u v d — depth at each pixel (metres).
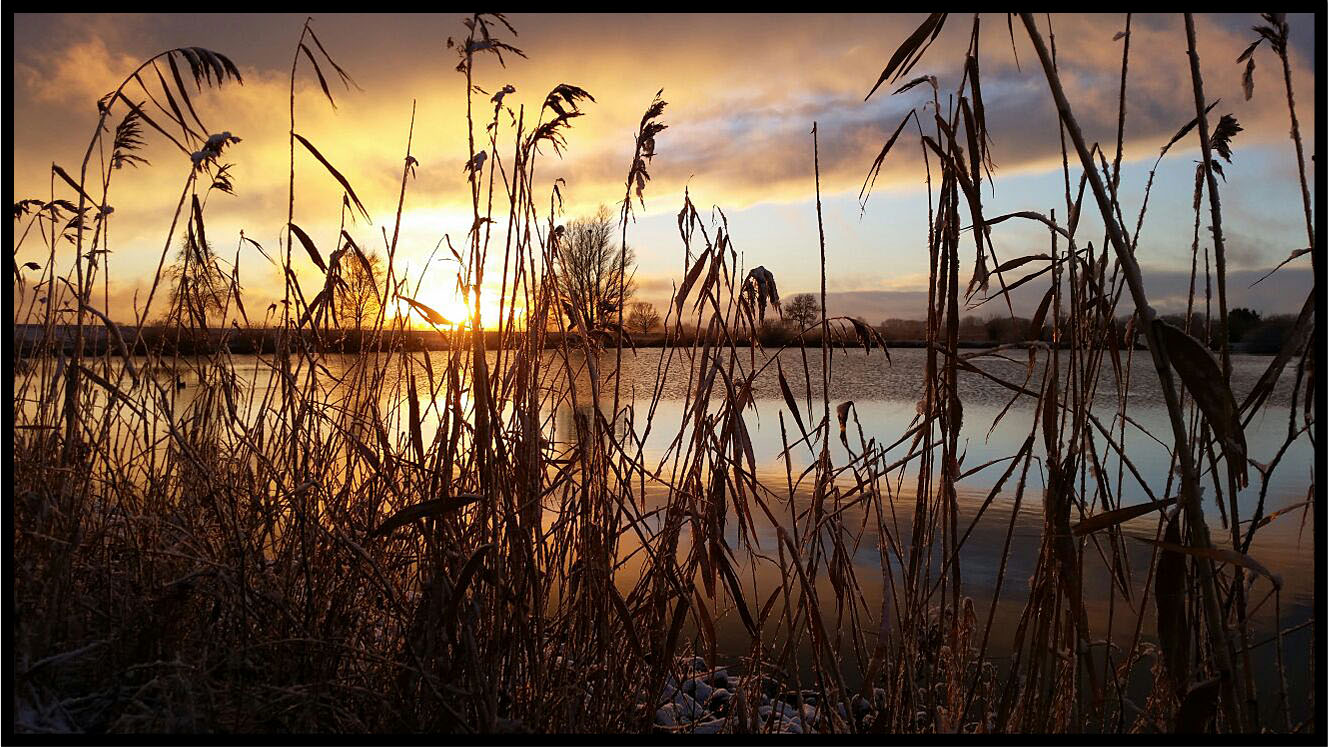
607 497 2.23
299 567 2.19
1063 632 2.06
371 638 2.18
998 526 5.12
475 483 2.19
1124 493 5.98
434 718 1.92
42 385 2.50
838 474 2.22
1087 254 1.92
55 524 2.19
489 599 2.07
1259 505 1.74
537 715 1.96
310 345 2.43
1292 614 3.48
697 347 2.33
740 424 2.18
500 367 2.19
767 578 4.13
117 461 2.45
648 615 2.30
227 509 2.35
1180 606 1.62
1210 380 1.51
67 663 1.91
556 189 2.27
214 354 2.60
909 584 2.07
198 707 1.86
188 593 2.04
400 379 2.50
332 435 2.47
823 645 2.08
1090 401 1.97
